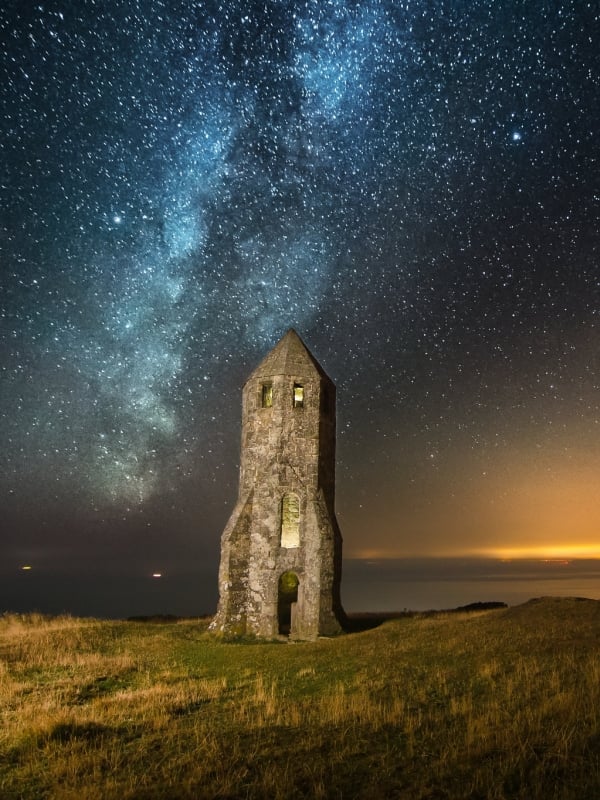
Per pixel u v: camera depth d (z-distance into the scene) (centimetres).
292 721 1307
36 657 2252
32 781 1066
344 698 1456
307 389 3127
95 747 1222
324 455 3123
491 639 1912
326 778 1009
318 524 2933
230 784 996
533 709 1227
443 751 1075
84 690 1750
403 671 1664
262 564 2912
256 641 2736
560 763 971
